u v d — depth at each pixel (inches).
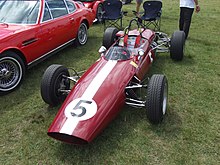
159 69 221.3
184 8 284.5
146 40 199.5
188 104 171.2
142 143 134.9
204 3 595.5
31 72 217.8
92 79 140.7
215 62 237.6
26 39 191.6
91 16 298.7
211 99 177.5
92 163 122.4
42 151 131.0
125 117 154.9
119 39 191.8
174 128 146.3
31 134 144.0
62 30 237.1
